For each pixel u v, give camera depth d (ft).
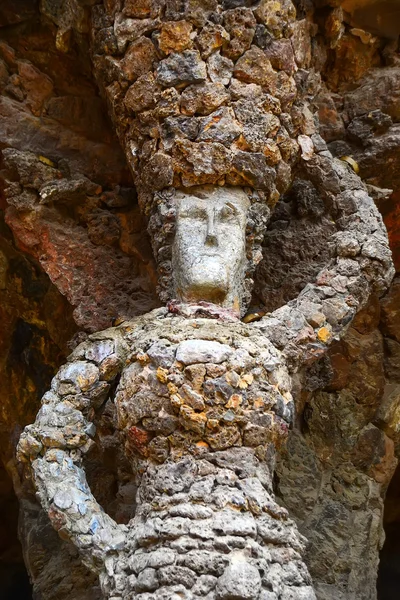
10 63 11.72
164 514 7.81
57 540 11.39
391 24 12.26
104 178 11.50
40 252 11.09
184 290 9.11
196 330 8.52
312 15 11.36
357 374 12.26
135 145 10.07
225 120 9.67
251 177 9.71
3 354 12.59
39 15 11.71
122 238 11.28
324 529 11.21
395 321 12.51
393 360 12.51
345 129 12.28
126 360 8.73
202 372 8.10
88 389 8.87
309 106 10.77
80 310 10.84
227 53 9.87
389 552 14.90
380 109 12.19
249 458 8.11
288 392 8.57
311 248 11.46
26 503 11.91
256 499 7.88
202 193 9.66
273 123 9.87
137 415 8.23
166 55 9.84
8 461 12.60
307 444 11.73
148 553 7.70
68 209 11.35
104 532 8.14
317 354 9.27
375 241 9.80
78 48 11.42
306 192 11.50
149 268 11.11
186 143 9.59
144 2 9.97
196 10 9.83
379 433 12.17
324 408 11.99
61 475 8.50
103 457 10.53
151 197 9.86
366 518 11.48
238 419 8.12
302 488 11.35
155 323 8.89
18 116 11.45
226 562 7.47
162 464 8.15
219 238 9.30
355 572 11.07
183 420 8.06
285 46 10.00
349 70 12.43
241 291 9.59
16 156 11.11
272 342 9.11
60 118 11.61
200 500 7.84
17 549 14.76
